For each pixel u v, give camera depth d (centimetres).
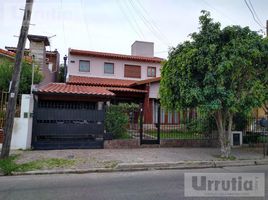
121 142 1182
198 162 925
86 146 1148
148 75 2434
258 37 985
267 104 1177
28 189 611
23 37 879
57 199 539
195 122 1307
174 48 1081
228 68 914
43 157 941
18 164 827
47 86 1457
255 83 990
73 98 1255
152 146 1218
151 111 1933
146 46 2647
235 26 975
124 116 1238
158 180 709
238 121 1347
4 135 869
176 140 1252
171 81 1048
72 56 2280
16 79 878
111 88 1916
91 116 1162
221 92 945
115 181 695
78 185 650
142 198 549
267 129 1263
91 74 2306
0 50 1664
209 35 977
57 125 1117
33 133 1093
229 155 1027
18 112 1090
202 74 1005
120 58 2359
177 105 1066
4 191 595
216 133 1304
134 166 858
